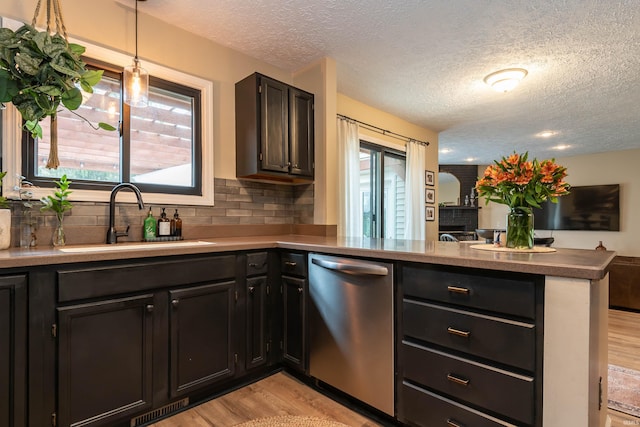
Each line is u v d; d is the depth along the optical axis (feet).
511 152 21.67
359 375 5.54
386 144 13.58
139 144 7.11
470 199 25.82
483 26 7.51
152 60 7.16
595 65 9.34
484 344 4.17
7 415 3.98
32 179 5.77
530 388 3.80
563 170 5.02
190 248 5.59
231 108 8.52
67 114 6.25
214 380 5.94
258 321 6.69
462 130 16.40
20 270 4.09
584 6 6.74
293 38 8.06
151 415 5.43
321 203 9.14
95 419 4.63
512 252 4.88
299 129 8.85
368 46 8.43
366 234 13.37
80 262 4.52
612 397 6.46
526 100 12.11
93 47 6.34
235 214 8.54
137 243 6.52
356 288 5.60
